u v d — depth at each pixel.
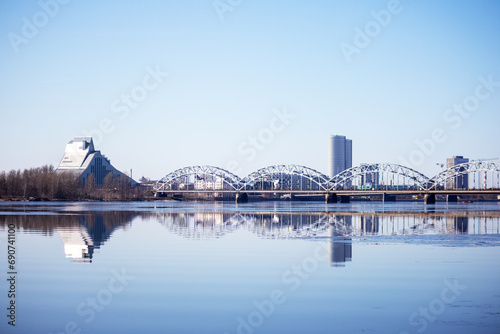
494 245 67.00
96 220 111.25
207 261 51.09
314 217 138.38
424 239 74.88
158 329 29.77
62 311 33.06
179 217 133.75
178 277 42.91
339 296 36.91
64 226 91.75
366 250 61.00
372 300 35.88
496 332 29.27
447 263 50.88
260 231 88.50
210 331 29.44
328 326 30.33
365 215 151.62
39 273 44.22
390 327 30.17
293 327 30.16
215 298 36.19
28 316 32.06
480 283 41.12
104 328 29.92
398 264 50.00
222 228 95.00
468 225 106.50
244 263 50.00
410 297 36.66
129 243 66.19
